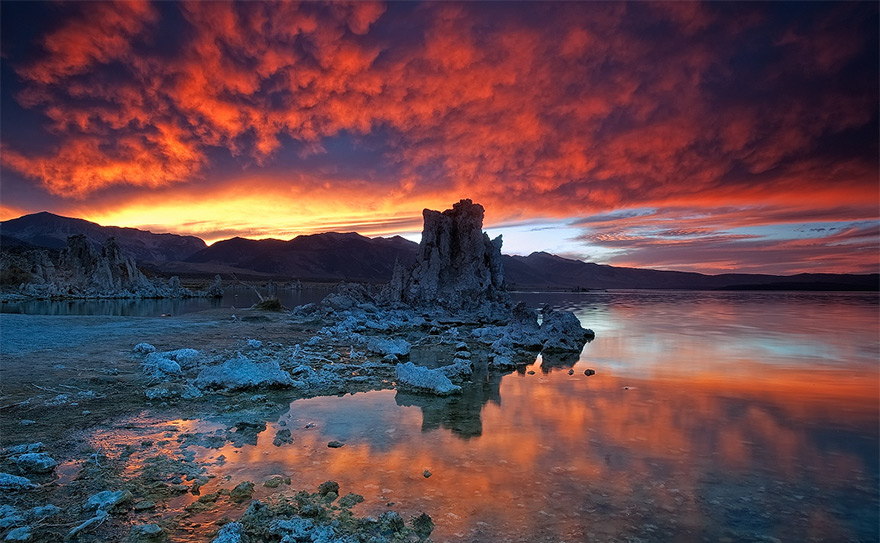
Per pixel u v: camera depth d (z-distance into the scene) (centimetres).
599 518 849
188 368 2031
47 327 3011
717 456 1169
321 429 1332
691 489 978
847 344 3447
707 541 784
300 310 4884
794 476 1053
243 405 1552
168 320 3844
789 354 2945
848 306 9762
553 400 1725
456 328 4169
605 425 1417
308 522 786
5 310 5406
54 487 904
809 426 1427
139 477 962
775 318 6197
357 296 5716
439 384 1802
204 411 1466
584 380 2109
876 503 927
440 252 5700
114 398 1537
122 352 2264
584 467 1085
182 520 801
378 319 4734
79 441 1149
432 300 5497
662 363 2591
